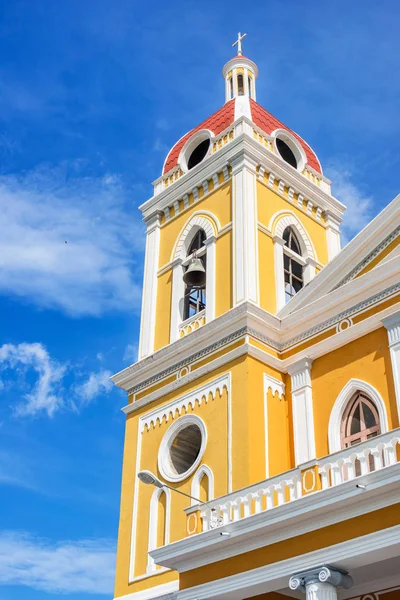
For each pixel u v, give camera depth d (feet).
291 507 48.67
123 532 71.46
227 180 80.94
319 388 66.59
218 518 55.31
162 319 80.69
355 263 68.18
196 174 84.33
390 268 63.52
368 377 62.54
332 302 67.15
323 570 46.06
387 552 44.60
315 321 68.69
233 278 73.97
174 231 85.25
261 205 79.51
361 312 65.26
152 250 86.22
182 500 67.51
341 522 46.68
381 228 66.64
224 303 73.87
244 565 51.19
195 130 90.48
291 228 82.79
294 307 71.67
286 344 70.74
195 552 54.24
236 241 75.72
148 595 65.21
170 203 86.79
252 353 68.33
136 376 78.02
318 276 70.28
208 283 76.48
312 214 86.38
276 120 89.81
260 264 75.25
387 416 59.67
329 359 66.90
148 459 73.00
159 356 76.02
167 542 66.74
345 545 45.80
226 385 68.44
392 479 44.21
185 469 72.90
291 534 49.14
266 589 50.60
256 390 66.85
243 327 69.62
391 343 61.36
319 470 50.42
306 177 88.02
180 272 81.61
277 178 82.89
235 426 65.62
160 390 74.90
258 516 50.42
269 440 65.31
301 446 65.10
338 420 63.77
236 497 55.11
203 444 67.92
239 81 97.14
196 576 54.24
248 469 62.39
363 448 48.55
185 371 73.56
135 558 68.95
